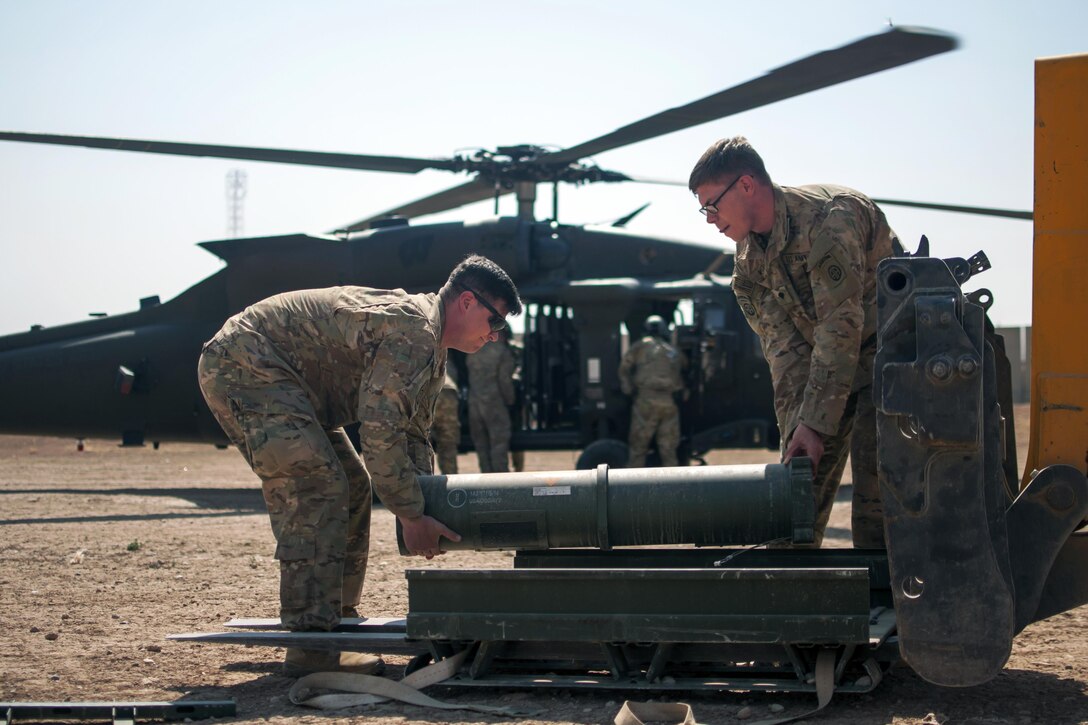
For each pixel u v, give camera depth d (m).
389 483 3.57
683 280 11.35
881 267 3.15
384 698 3.50
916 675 3.70
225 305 11.58
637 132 8.97
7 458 20.11
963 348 3.05
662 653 3.40
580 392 11.29
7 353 12.00
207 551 7.17
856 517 4.11
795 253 3.86
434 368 3.73
